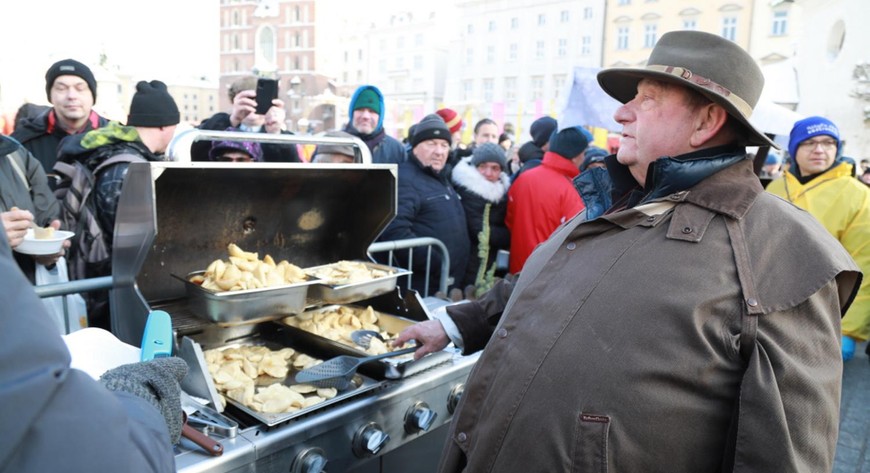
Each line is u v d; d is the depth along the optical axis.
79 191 2.28
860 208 3.16
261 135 1.63
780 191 3.42
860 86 11.98
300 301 1.61
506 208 3.46
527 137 23.27
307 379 1.43
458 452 1.24
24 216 1.78
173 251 1.65
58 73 2.93
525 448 1.06
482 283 3.20
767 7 30.08
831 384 0.93
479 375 1.21
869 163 10.77
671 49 1.14
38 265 1.91
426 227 2.99
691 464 0.97
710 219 1.04
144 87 2.60
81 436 0.58
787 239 0.98
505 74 41.56
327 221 2.03
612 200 1.35
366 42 60.31
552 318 1.10
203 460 1.12
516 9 40.25
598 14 35.62
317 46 48.72
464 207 3.34
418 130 3.04
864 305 3.23
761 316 0.93
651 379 0.97
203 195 1.62
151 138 2.59
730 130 1.14
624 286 1.03
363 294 1.77
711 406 0.96
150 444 0.70
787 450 0.87
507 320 1.20
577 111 3.30
